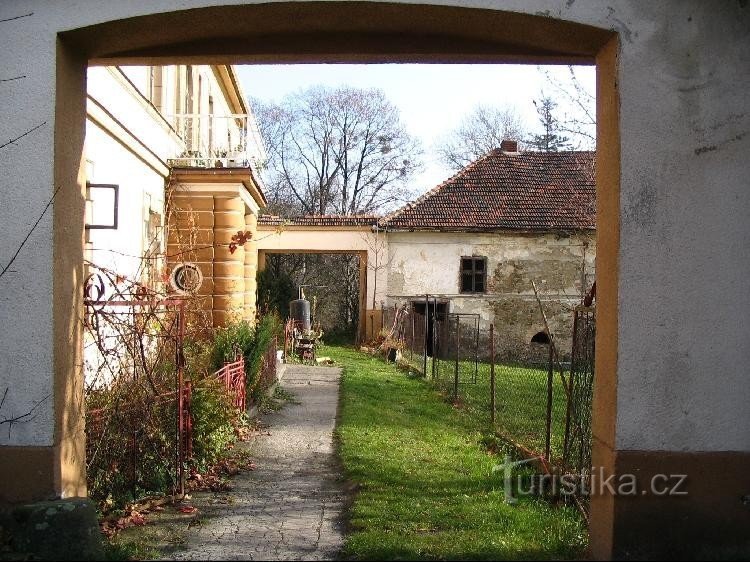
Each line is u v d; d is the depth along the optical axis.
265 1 4.76
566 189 27.91
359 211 48.22
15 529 4.73
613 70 4.78
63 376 4.99
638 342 4.67
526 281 27.02
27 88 4.80
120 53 5.49
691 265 4.68
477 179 28.89
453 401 13.55
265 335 12.52
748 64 4.70
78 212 5.26
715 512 4.65
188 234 14.99
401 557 5.00
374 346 25.64
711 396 4.68
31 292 4.81
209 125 19.80
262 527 5.99
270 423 11.23
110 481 6.28
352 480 7.57
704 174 4.68
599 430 4.96
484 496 6.88
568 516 6.18
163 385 7.23
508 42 5.35
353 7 4.85
